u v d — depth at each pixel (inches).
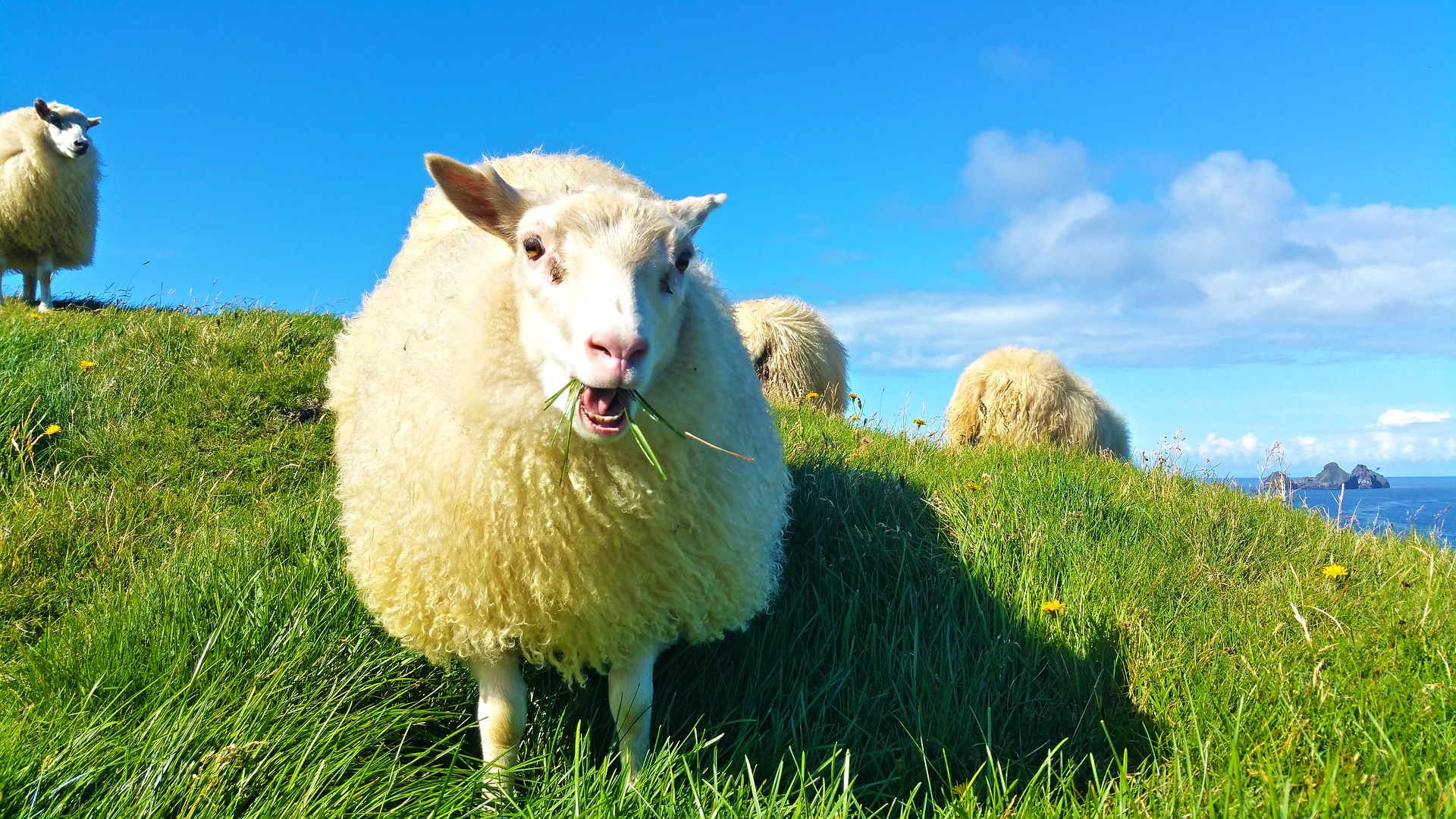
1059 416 112.2
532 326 36.2
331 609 45.2
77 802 31.5
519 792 39.5
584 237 35.6
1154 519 64.4
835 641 48.9
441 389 38.4
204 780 32.8
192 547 52.6
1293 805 33.1
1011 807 36.8
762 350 125.0
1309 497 79.7
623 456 37.0
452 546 38.1
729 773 40.9
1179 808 35.3
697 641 42.8
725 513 39.9
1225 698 41.8
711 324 39.4
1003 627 49.3
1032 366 113.7
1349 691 40.5
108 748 33.6
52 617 49.9
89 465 66.1
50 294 128.5
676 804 35.8
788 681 46.6
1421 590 54.2
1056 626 48.9
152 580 47.6
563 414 36.3
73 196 127.4
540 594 38.1
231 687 39.1
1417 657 43.9
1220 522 65.9
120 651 40.5
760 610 46.0
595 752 43.1
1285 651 45.6
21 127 123.5
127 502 60.7
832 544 55.3
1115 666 46.0
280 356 83.9
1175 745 38.9
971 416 117.2
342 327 93.7
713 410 38.5
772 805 35.8
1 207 121.6
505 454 36.7
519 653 41.6
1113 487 69.9
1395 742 36.1
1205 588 54.4
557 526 37.4
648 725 41.9
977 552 54.4
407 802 34.8
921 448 79.7
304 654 41.6
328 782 34.6
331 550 51.7
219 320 94.1
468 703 43.6
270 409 76.1
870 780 42.6
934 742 43.4
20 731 33.5
